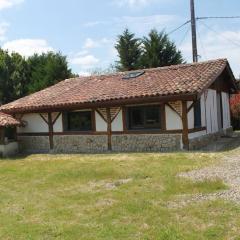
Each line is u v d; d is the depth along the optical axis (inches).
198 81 670.5
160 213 310.5
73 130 784.9
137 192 386.9
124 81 802.8
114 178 471.8
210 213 301.3
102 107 735.1
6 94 1299.2
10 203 378.9
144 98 666.2
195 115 712.4
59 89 885.2
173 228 273.7
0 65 1293.1
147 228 279.7
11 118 811.4
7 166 639.8
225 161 527.8
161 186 406.9
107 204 350.6
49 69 1309.1
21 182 490.0
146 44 1450.5
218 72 738.2
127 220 300.7
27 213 338.6
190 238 253.0
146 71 842.2
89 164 597.3
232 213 297.3
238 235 254.2
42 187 448.8
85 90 805.2
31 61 1391.5
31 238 274.4
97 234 274.2
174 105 666.2
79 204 358.0
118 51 1531.7
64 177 499.2
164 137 676.7
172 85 677.9
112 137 729.6
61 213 331.9
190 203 332.5
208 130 779.4
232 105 1072.2
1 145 789.9
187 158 574.6
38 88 1302.9
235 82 928.9
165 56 1418.6
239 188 369.4
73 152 768.9
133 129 712.4
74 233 279.4
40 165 626.5
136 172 496.7
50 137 806.5
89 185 441.4
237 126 1075.9
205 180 406.9
